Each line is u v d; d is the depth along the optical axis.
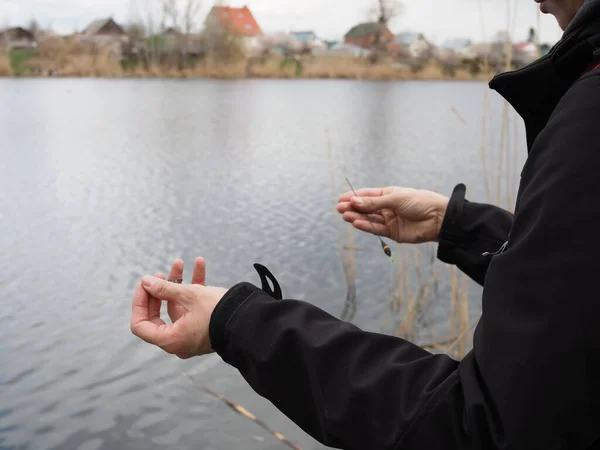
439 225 1.49
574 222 0.69
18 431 2.88
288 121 14.45
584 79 0.75
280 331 0.87
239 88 24.50
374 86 26.86
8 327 3.85
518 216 0.76
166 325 0.99
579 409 0.68
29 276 4.68
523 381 0.69
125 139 11.40
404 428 0.77
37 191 7.41
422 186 7.78
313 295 4.46
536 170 0.76
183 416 2.98
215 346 0.92
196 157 9.73
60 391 3.18
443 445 0.75
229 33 32.28
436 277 4.61
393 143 11.33
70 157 9.56
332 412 0.82
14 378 3.29
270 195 7.30
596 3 0.76
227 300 0.92
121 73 30.64
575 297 0.68
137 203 6.89
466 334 3.54
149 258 5.12
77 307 4.16
